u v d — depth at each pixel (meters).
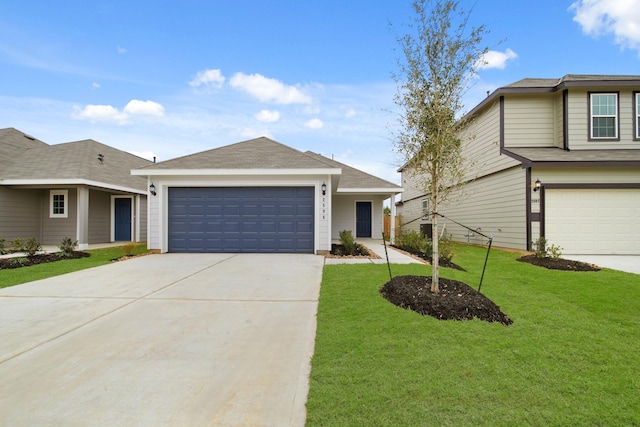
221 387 2.68
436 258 4.86
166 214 10.18
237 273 7.05
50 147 14.55
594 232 10.52
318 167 9.86
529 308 4.49
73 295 5.36
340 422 2.18
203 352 3.32
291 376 2.85
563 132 11.68
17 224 12.39
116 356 3.23
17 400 2.51
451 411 2.27
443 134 4.79
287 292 5.55
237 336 3.72
